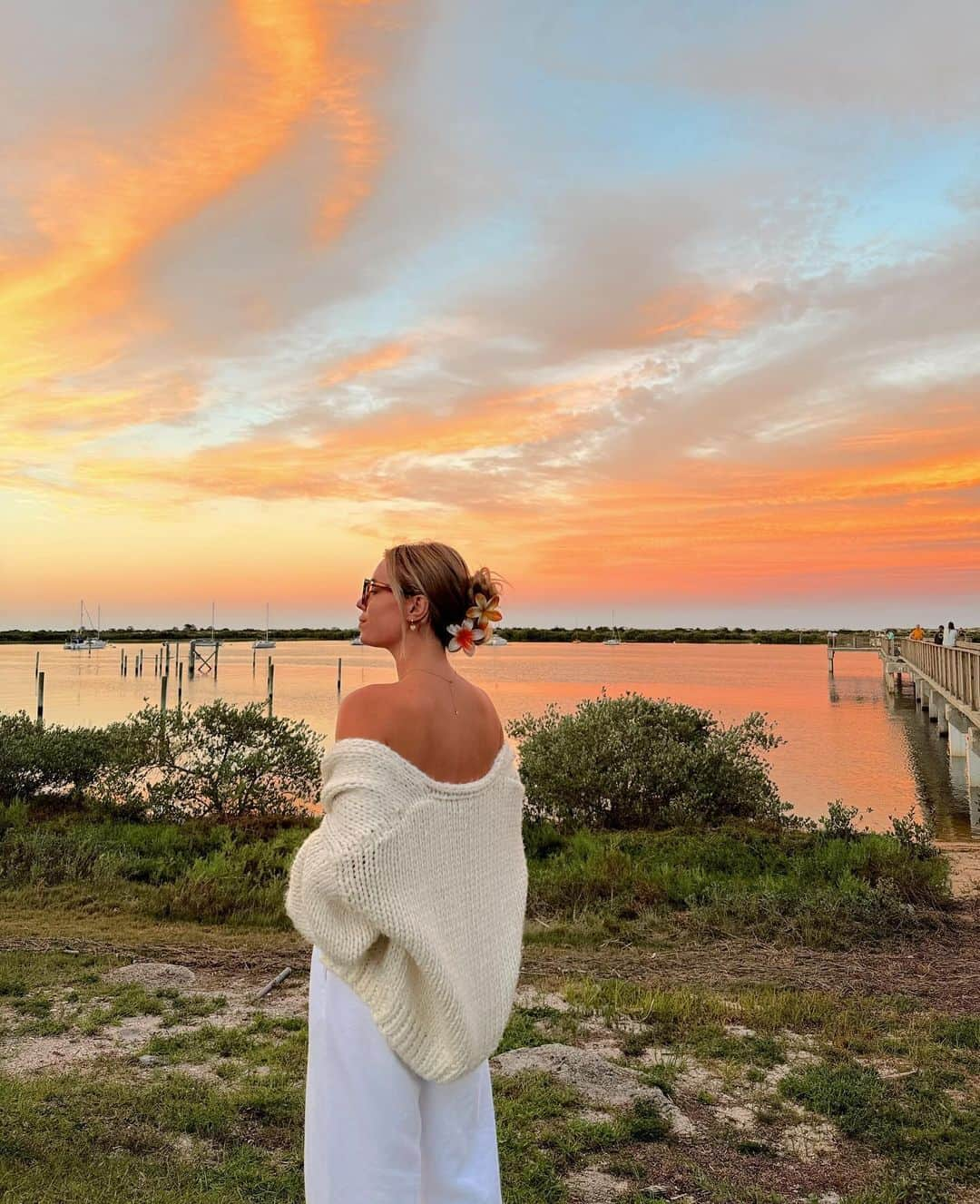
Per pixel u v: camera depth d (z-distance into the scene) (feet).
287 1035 16.39
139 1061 15.07
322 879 6.27
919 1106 13.62
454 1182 6.86
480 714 7.33
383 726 6.70
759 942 23.57
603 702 45.37
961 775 72.64
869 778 70.90
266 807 41.68
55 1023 16.80
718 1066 15.26
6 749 42.68
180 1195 10.85
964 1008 18.44
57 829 36.83
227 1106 13.03
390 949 6.42
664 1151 12.32
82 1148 11.87
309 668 298.15
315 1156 6.63
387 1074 6.52
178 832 36.52
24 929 24.16
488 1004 6.81
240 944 23.21
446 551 7.36
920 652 126.31
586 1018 17.60
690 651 566.77
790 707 136.05
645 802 39.14
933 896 26.91
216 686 196.24
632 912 26.53
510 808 7.38
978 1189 11.50
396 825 6.38
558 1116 13.16
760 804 39.55
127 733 44.34
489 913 7.00
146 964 20.79
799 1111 13.58
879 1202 11.01
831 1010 18.08
